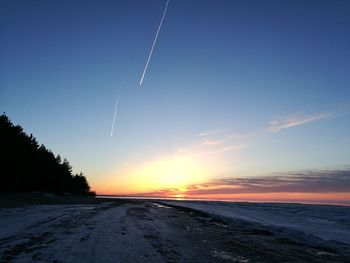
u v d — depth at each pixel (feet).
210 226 112.88
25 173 242.58
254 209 279.69
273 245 76.95
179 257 54.60
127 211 162.40
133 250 56.49
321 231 111.75
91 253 51.21
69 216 111.55
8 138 225.35
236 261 55.72
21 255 47.73
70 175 406.41
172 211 191.72
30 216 103.81
